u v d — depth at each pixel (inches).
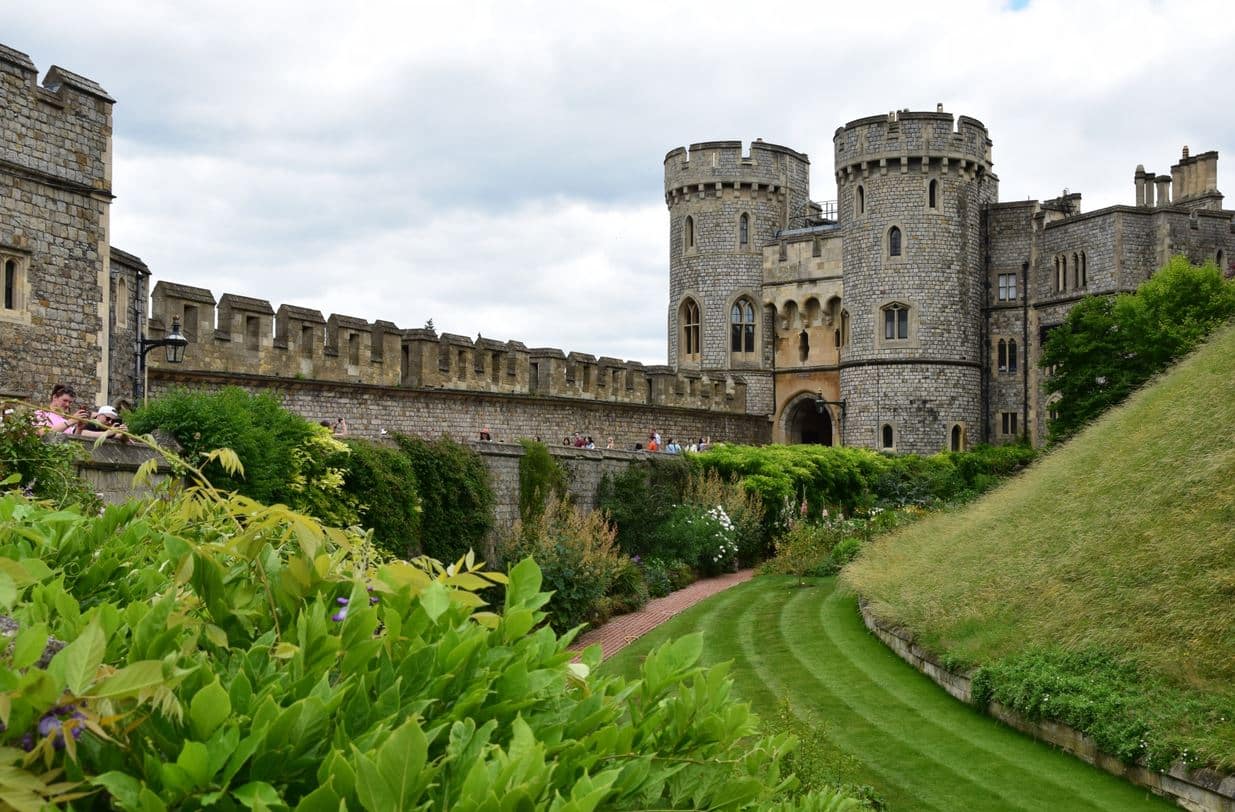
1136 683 405.7
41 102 581.3
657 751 124.3
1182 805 341.4
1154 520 501.0
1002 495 780.6
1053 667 439.5
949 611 565.6
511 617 129.6
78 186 604.1
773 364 1849.2
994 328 1769.2
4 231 560.4
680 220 1918.1
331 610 132.2
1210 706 369.1
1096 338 1421.0
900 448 1656.0
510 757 98.6
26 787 77.5
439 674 116.5
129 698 92.9
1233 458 500.4
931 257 1660.9
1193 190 1962.4
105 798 93.0
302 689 107.7
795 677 546.3
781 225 1897.1
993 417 1764.3
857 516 1264.8
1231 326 731.4
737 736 129.0
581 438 1198.3
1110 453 631.2
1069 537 552.1
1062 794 358.0
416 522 645.9
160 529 168.9
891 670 551.8
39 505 190.9
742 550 1088.8
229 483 476.4
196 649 118.0
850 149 1712.6
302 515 129.5
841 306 1769.2
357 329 969.5
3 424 302.4
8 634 99.0
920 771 386.6
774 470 1195.9
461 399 1093.1
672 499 1039.0
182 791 88.8
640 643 668.7
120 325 760.3
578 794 98.5
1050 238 1728.6
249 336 869.2
